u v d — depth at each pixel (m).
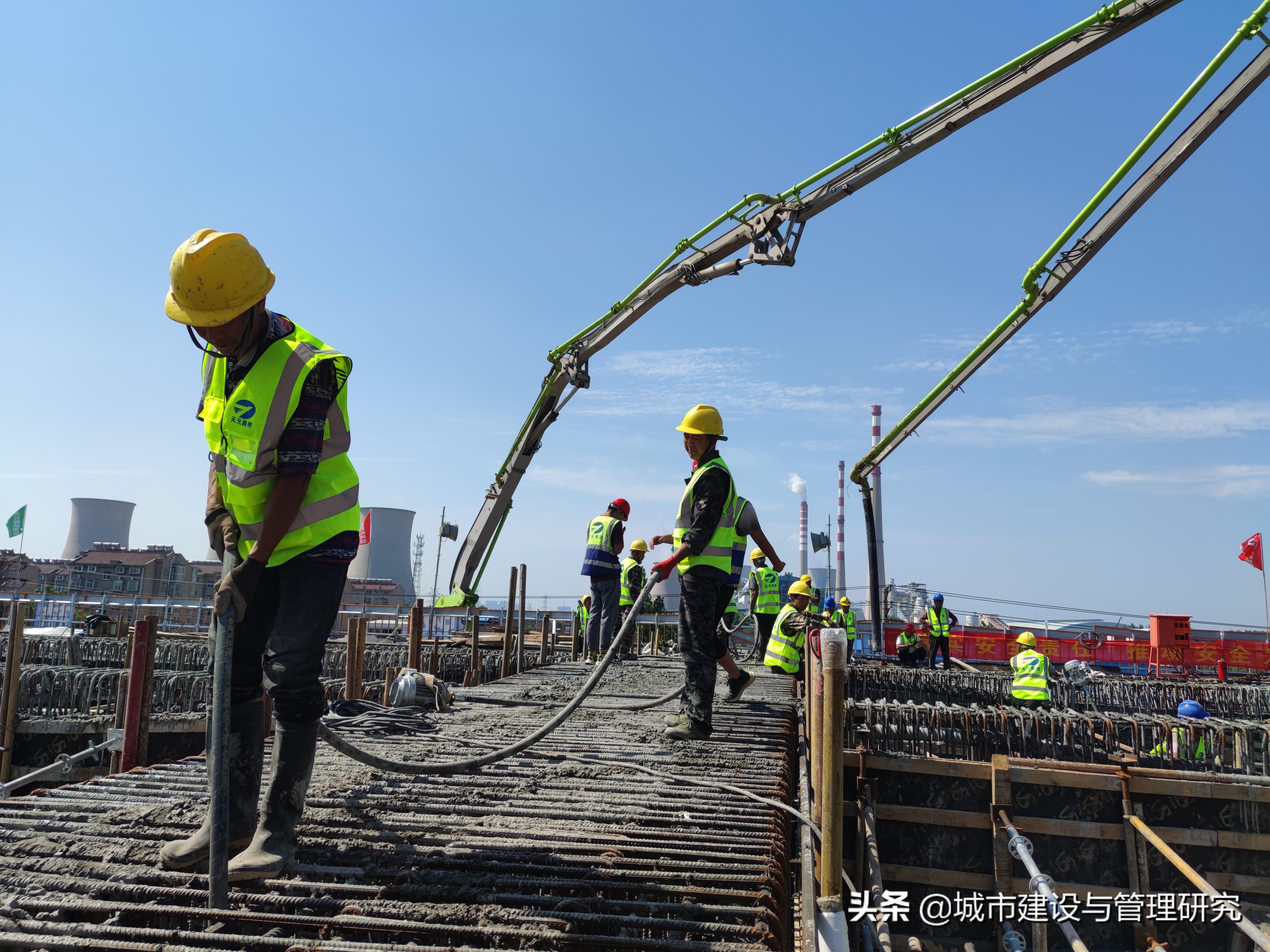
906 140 13.99
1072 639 21.89
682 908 2.38
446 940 2.18
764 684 9.35
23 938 2.05
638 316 17.97
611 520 10.93
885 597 23.75
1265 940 5.87
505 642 10.91
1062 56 12.62
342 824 3.09
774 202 15.09
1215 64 11.69
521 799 3.62
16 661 8.00
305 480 2.36
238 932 2.22
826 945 2.45
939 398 19.73
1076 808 8.12
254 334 2.43
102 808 3.16
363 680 10.32
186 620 20.80
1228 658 20.78
